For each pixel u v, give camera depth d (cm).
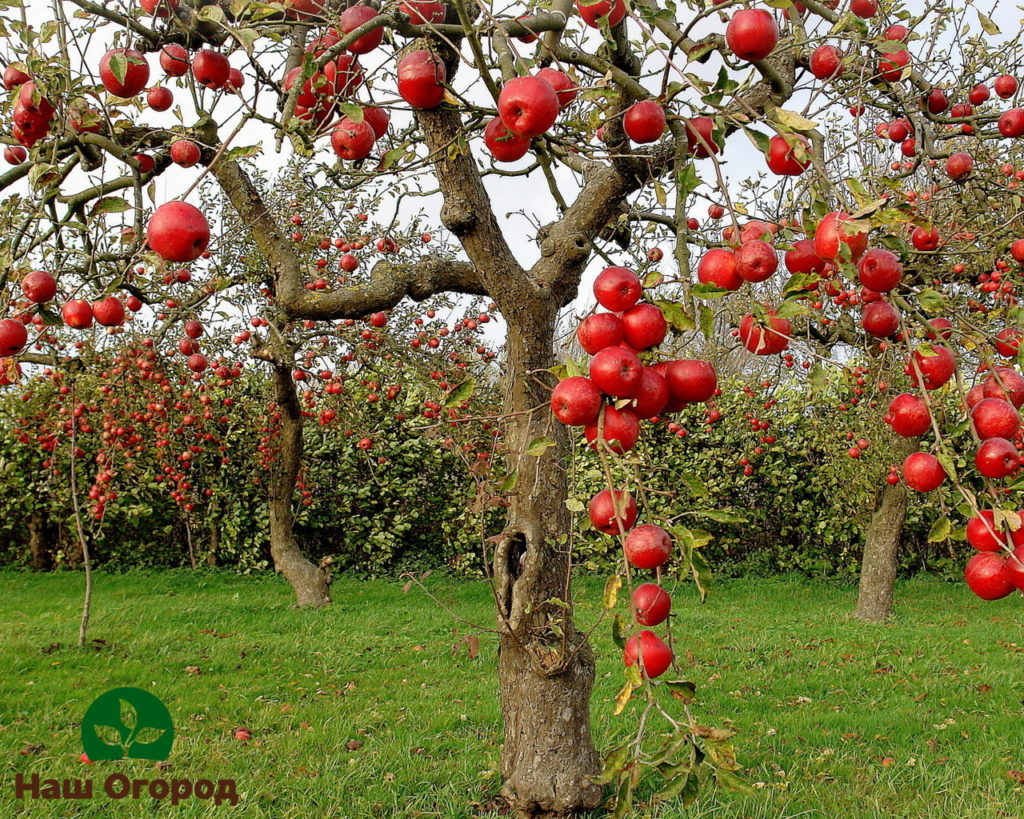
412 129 352
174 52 226
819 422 838
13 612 739
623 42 213
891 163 439
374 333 583
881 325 163
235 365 690
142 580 941
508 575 314
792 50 271
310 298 335
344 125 195
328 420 698
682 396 143
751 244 138
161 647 602
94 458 926
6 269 203
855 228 125
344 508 1013
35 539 1005
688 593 912
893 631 696
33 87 190
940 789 357
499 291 291
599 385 132
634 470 131
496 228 288
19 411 813
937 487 151
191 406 724
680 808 323
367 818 330
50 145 214
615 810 124
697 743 124
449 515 1010
